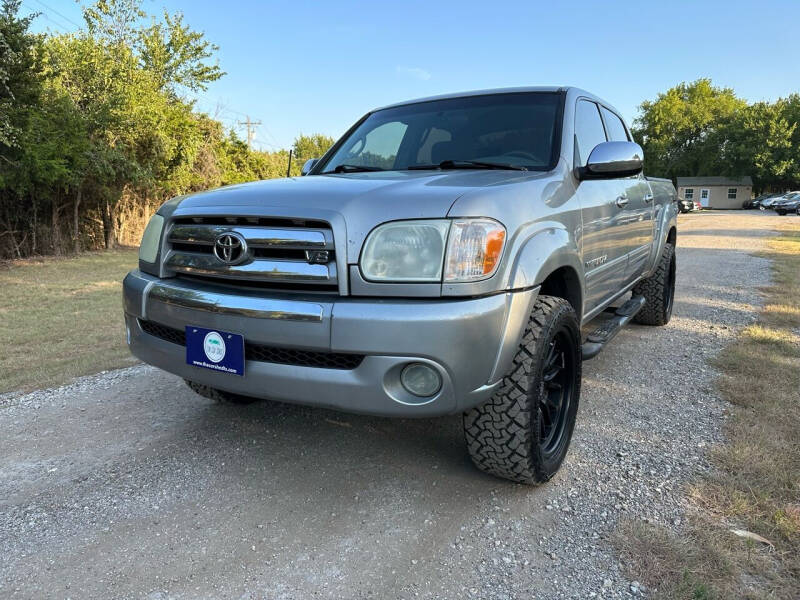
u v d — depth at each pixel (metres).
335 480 2.60
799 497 2.33
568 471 2.64
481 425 2.31
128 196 18.89
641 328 5.38
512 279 2.10
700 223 25.09
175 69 23.41
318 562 2.02
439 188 2.16
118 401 3.67
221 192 2.48
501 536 2.16
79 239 16.69
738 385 3.64
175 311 2.35
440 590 1.87
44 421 3.36
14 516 2.35
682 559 1.97
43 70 13.44
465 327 1.95
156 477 2.66
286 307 2.05
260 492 2.51
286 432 3.13
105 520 2.31
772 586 1.84
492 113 3.29
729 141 58.75
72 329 6.07
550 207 2.49
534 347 2.25
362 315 1.95
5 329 6.07
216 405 3.55
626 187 3.76
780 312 5.78
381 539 2.15
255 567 2.00
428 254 1.97
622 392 3.64
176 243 2.47
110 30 22.19
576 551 2.06
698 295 7.04
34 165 12.55
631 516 2.25
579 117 3.31
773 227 21.47
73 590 1.89
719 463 2.65
